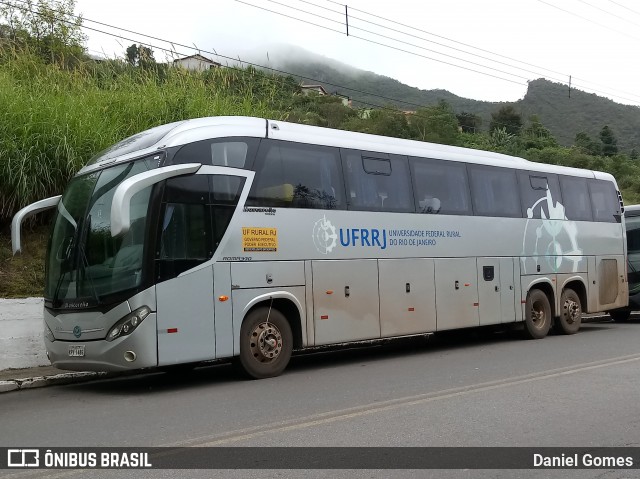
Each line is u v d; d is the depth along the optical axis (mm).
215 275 9344
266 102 18859
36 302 11641
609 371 9836
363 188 11469
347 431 6414
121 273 8812
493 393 8219
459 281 12992
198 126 9719
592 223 16719
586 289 16297
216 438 6258
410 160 12438
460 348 13633
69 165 14031
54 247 9836
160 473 5227
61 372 10898
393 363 11438
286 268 10164
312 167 10766
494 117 99062
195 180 9328
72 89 16391
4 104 14109
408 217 12125
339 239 10945
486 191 13922
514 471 5230
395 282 11758
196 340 9086
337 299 10812
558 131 118875
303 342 10305
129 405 8164
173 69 18109
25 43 18328
